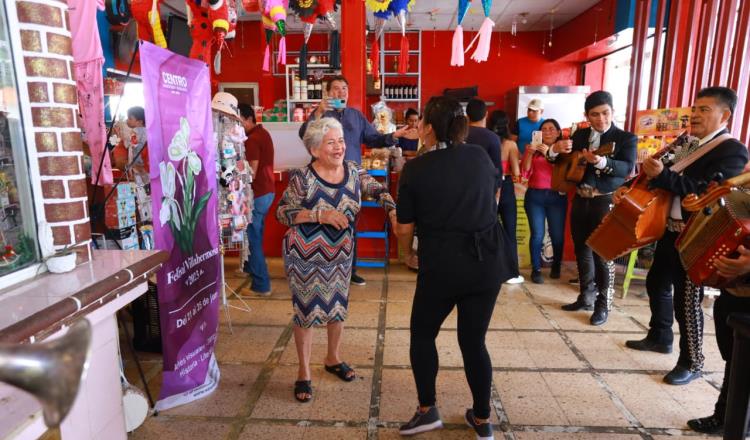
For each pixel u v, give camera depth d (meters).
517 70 8.58
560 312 3.46
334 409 2.24
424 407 1.99
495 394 2.35
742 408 1.33
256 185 3.67
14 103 1.47
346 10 4.70
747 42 3.37
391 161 4.73
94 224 2.50
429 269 1.78
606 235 2.44
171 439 2.03
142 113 2.76
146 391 2.30
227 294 3.87
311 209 2.17
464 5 3.50
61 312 1.26
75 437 1.52
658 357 2.74
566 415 2.18
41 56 1.52
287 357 2.78
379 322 3.29
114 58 3.64
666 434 2.04
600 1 6.61
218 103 2.96
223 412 2.23
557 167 3.41
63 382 0.41
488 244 1.76
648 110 3.92
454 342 2.95
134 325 2.84
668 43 4.32
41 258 1.55
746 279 1.59
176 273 2.10
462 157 1.77
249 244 3.76
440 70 8.62
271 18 3.41
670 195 2.32
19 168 1.50
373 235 4.55
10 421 1.03
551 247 4.64
